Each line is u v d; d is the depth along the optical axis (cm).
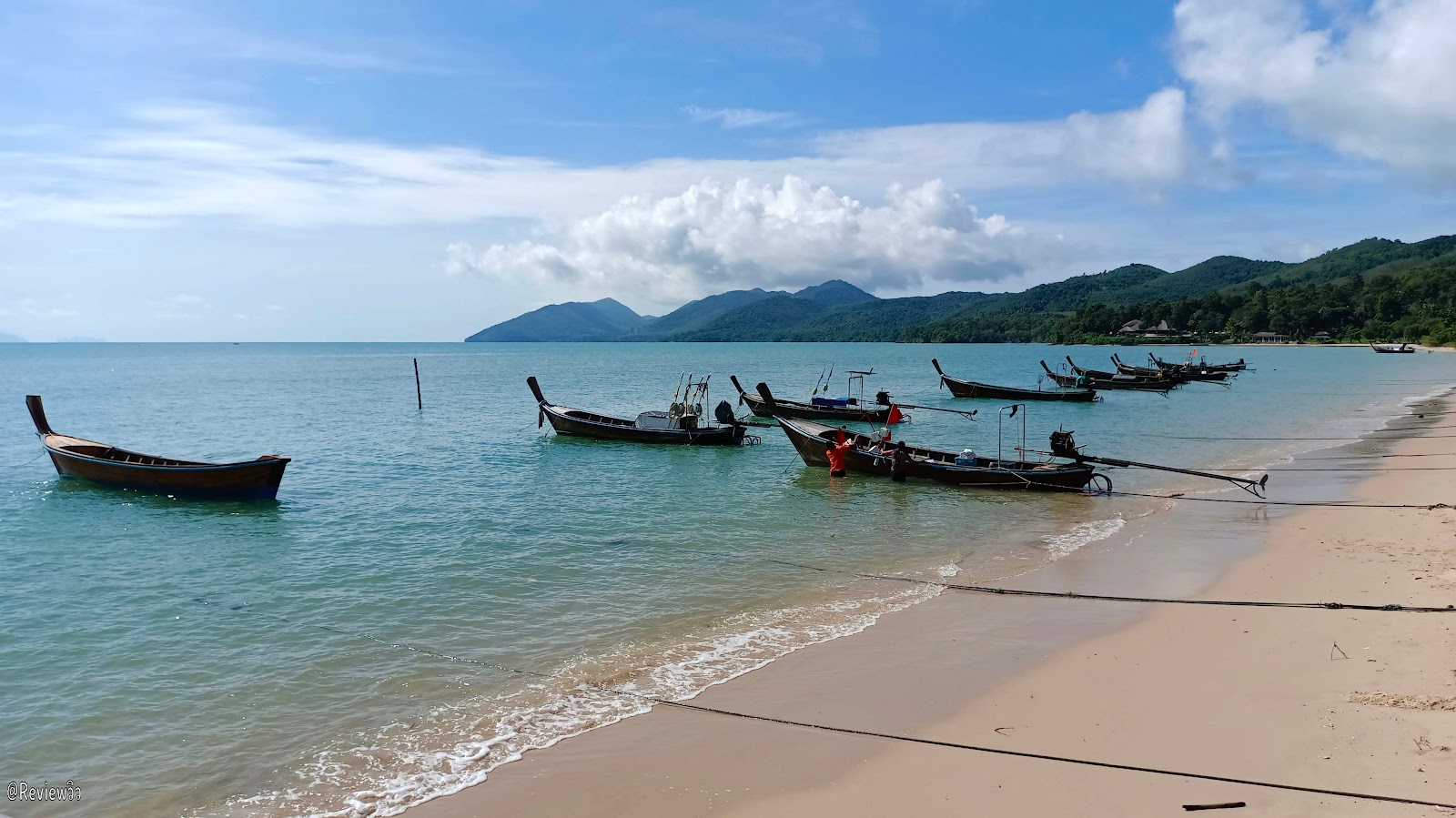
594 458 3903
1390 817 877
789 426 3628
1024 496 2925
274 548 2222
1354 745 1026
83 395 8338
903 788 988
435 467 3622
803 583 1869
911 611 1662
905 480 3222
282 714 1238
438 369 14250
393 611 1703
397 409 6662
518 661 1423
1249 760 1013
